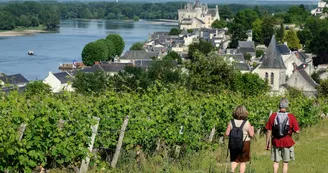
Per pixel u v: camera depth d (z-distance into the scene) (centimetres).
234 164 1440
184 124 2116
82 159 1558
